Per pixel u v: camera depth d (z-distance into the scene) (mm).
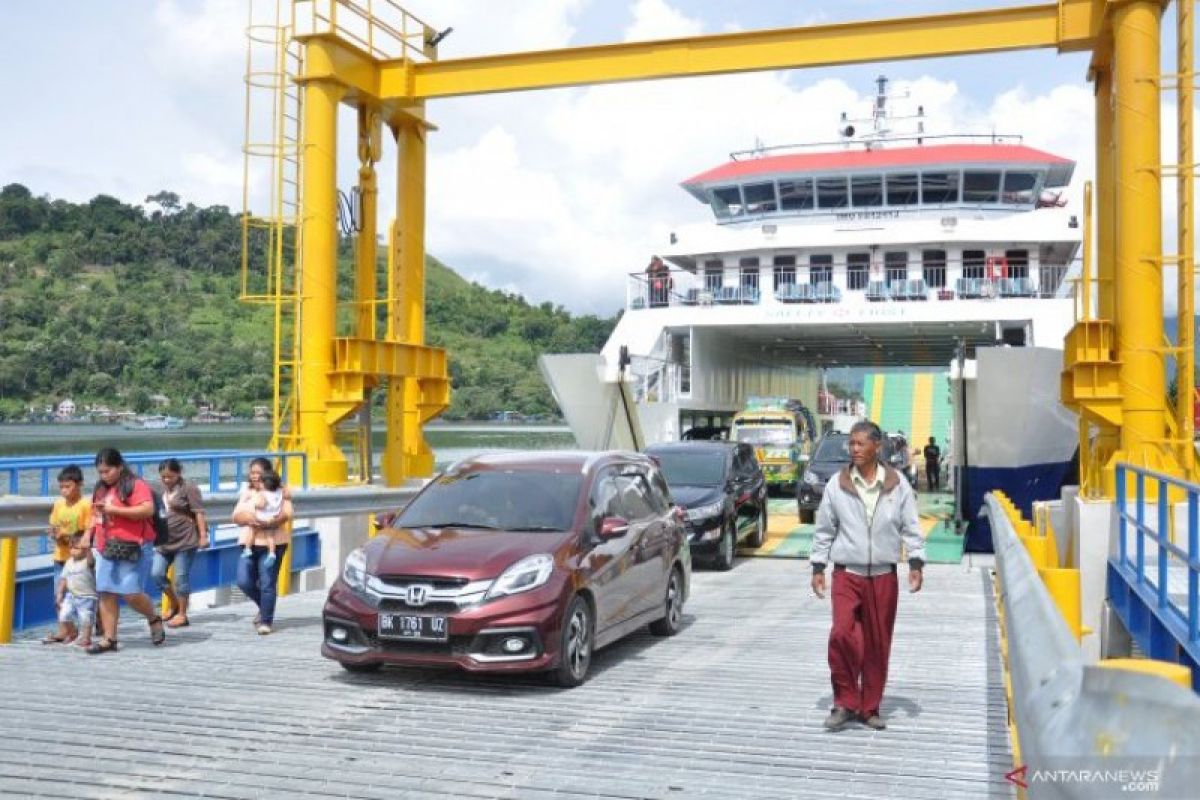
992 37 14438
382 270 85938
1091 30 14102
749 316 28141
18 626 10016
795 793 5359
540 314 166750
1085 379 13789
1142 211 13422
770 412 30938
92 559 9266
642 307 30219
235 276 140250
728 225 32125
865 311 27641
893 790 5414
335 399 15703
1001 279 28219
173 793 5324
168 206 163625
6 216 148500
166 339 106625
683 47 15430
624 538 9336
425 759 5961
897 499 6664
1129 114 13438
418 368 17438
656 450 19078
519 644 7648
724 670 8734
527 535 8461
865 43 14812
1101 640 12984
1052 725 2340
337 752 6090
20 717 6859
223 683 7953
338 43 15617
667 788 5438
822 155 31469
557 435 78375
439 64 16500
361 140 16984
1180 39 13227
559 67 15961
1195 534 8125
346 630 7977
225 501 11812
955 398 22594
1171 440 13336
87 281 130750
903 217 30062
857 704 6707
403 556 8141
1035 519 17094
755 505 19484
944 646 9992
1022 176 29812
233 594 13977
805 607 12945
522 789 5406
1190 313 13281
